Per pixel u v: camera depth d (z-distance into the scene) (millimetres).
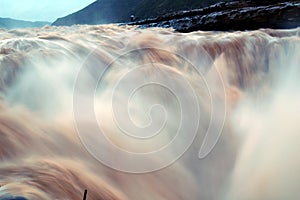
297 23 15477
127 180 5270
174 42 12828
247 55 12703
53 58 8430
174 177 5969
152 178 5621
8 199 3471
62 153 5176
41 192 3900
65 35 12945
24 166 4492
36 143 5172
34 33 15406
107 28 20828
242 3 22141
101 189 4734
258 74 12297
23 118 5664
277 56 12727
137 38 12773
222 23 18438
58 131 5586
